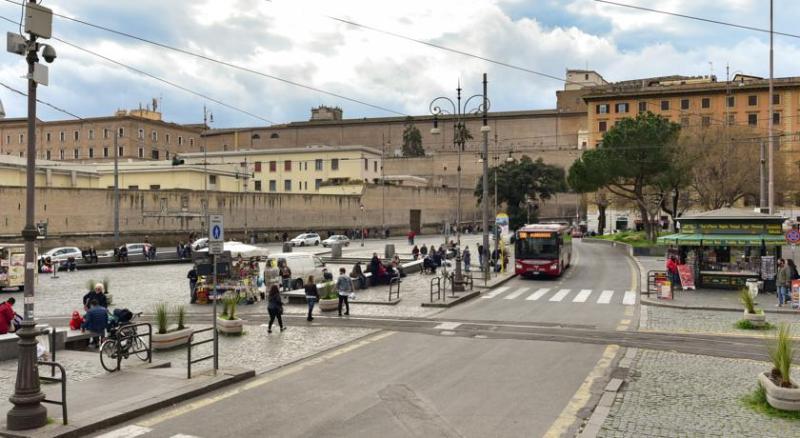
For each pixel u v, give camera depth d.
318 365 14.39
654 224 61.44
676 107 100.56
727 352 15.64
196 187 77.44
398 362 14.63
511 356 15.20
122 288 32.16
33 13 9.70
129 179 77.88
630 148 50.44
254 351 16.05
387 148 123.19
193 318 22.80
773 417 10.23
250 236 71.94
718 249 29.72
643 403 11.14
